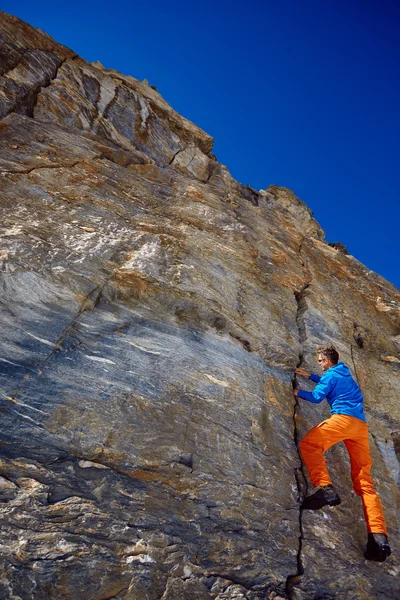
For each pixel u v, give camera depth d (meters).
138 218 6.17
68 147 7.03
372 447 4.66
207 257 6.00
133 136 9.24
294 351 5.31
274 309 5.90
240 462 3.55
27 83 7.77
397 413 5.35
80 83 9.24
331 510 3.59
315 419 4.47
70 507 2.63
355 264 8.96
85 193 6.05
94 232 5.28
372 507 3.31
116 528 2.64
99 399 3.41
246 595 2.60
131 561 2.51
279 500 3.42
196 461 3.35
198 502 3.07
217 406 3.94
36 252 4.39
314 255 8.43
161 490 3.02
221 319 4.97
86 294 4.26
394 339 7.00
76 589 2.28
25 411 3.05
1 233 4.42
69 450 2.98
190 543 2.77
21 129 6.76
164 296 4.79
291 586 2.84
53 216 5.20
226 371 4.39
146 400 3.61
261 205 9.67
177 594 2.47
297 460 3.91
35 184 5.63
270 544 3.04
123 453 3.13
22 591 2.17
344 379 3.84
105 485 2.86
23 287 3.93
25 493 2.60
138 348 4.08
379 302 7.97
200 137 11.19
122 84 10.97
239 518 3.11
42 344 3.58
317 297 6.75
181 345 4.39
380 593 3.07
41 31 9.47
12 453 2.78
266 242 7.60
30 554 2.33
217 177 9.81
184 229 6.44
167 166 9.15
